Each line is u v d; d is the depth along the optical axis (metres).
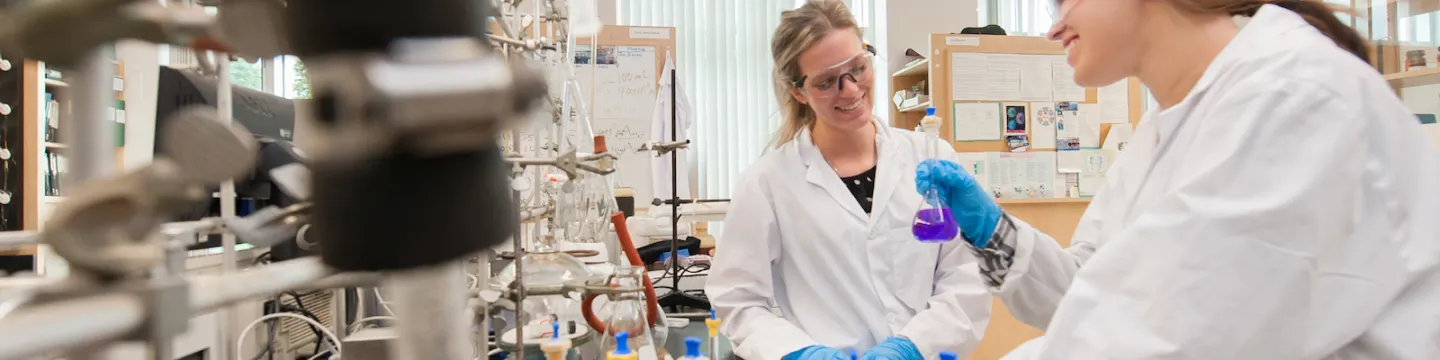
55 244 0.26
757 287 1.86
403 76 0.22
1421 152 1.01
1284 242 0.90
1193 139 1.11
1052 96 3.80
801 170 1.96
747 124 5.80
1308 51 1.00
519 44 1.00
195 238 0.44
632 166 4.35
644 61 4.42
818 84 1.80
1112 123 3.84
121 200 0.26
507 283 0.97
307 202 0.27
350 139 0.24
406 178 0.24
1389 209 0.96
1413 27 2.87
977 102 3.75
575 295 0.98
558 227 1.33
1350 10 1.22
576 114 1.43
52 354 0.24
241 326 1.18
